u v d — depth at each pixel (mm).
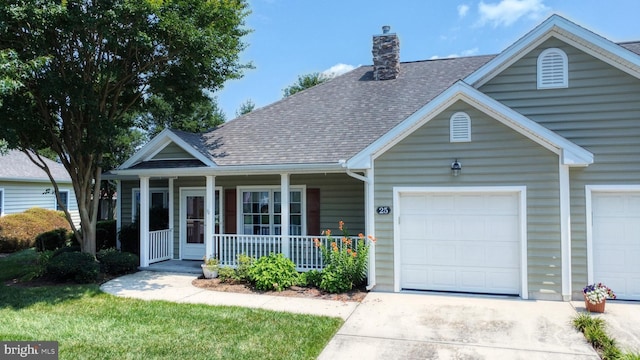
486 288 8492
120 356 5465
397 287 8812
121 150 24422
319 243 9727
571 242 8070
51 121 11234
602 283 8109
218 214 12500
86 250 11742
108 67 10289
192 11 10406
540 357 5418
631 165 8023
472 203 8578
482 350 5672
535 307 7535
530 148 8070
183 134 11883
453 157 8484
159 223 13641
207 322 6879
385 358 5461
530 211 8078
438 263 8766
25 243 17078
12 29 9156
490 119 8273
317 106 13266
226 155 11141
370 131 11008
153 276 10719
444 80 12891
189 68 11039
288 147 11023
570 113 8445
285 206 10336
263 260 9672
